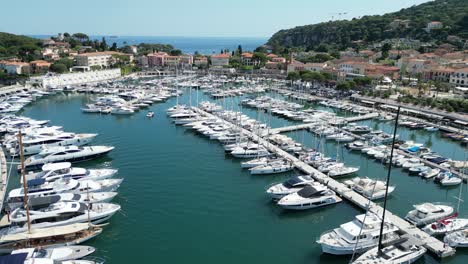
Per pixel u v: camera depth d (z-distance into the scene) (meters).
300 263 40.84
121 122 108.50
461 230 44.72
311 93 159.38
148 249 42.94
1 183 59.19
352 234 41.47
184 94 165.12
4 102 127.75
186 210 52.59
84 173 60.84
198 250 42.94
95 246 43.25
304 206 52.81
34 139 79.00
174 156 77.00
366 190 56.84
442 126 103.94
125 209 52.28
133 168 69.25
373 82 164.25
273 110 122.62
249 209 53.44
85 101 145.50
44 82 169.50
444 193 60.12
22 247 40.62
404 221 48.06
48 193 52.84
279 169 67.81
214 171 68.56
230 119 108.69
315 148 82.56
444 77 175.38
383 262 37.81
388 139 87.88
